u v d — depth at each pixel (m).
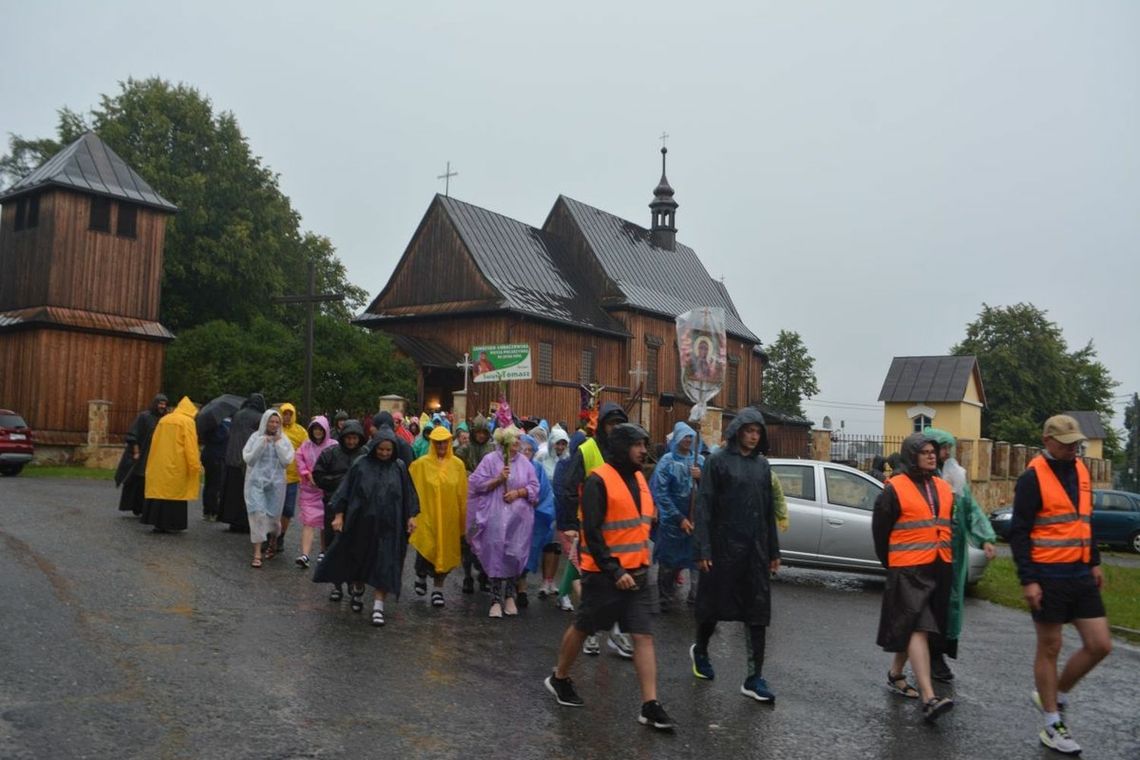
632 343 43.19
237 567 11.27
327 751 5.42
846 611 11.26
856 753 5.99
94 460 29.34
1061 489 6.44
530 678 7.33
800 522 13.27
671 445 10.45
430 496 9.88
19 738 5.25
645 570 6.41
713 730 6.30
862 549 13.13
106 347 31.16
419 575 10.34
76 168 30.91
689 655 8.52
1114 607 13.06
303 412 29.47
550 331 38.75
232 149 45.84
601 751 5.73
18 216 31.34
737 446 7.39
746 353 53.44
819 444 31.80
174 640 7.60
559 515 9.38
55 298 29.94
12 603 8.34
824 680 7.86
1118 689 8.23
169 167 42.94
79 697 6.02
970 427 46.06
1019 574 6.47
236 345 33.97
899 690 7.58
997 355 61.75
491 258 39.06
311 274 28.06
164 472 13.66
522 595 10.22
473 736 5.86
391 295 40.31
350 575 9.11
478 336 37.47
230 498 14.20
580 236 44.38
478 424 11.59
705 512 7.28
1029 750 6.27
